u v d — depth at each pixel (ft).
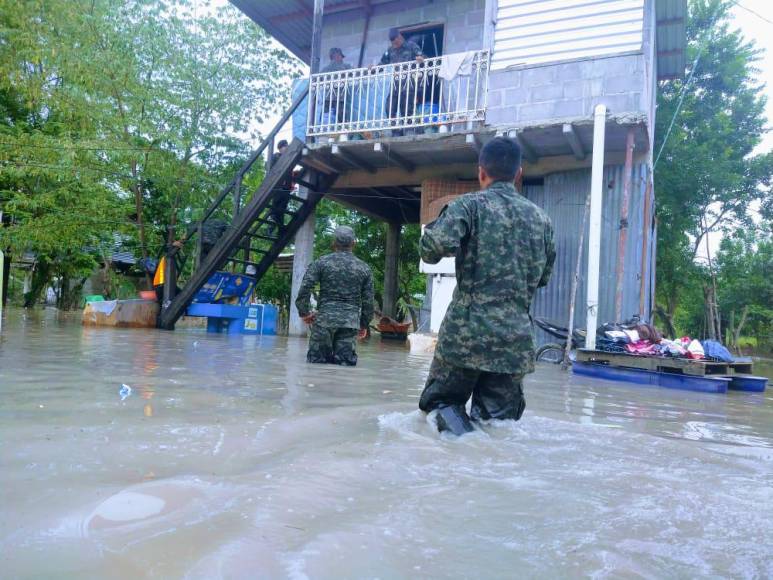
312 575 3.27
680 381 19.52
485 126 27.76
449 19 35.35
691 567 3.76
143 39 39.27
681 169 53.06
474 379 8.75
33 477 4.74
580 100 26.73
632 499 5.23
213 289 37.19
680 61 42.93
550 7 27.76
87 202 41.16
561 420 9.76
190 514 4.07
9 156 38.70
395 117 31.94
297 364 17.49
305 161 33.88
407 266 58.54
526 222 9.10
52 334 24.94
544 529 4.32
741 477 6.35
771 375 37.52
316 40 32.68
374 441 7.11
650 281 34.30
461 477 5.70
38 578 3.04
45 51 35.81
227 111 41.96
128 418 7.40
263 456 5.96
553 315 29.35
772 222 61.36
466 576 3.43
